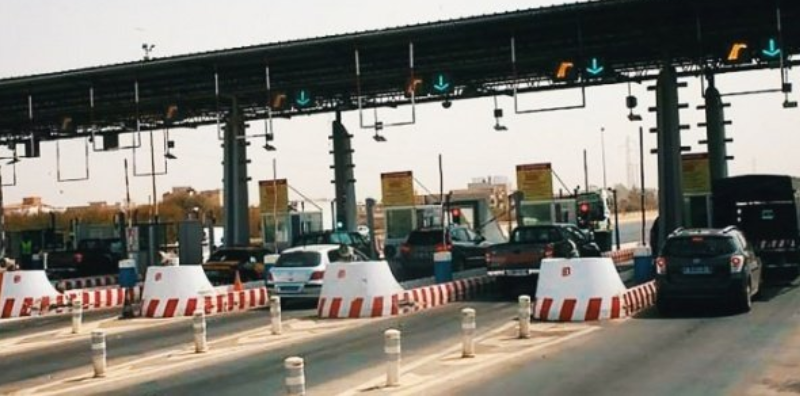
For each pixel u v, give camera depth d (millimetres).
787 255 24094
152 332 18203
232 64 33406
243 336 16984
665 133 30859
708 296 18000
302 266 22812
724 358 12422
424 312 20391
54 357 15000
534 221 42062
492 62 31953
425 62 34188
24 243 46531
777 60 30797
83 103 40094
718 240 18281
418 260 33438
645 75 34406
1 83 34688
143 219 75938
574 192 51562
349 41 30375
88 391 11383
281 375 12133
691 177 36750
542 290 18141
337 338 16156
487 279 25578
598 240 44406
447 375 11633
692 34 30359
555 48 32531
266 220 43219
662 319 17562
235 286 25344
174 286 21453
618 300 17828
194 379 12078
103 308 24875
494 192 64938
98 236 51156
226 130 36875
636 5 27391
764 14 29219
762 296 21391
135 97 35594
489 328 16953
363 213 63812
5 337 18438
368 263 20000
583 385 10578
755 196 24672
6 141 44250
